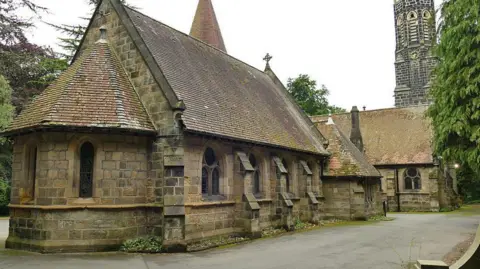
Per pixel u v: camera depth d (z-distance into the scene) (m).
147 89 16.77
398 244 17.12
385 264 12.83
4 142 32.12
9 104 32.72
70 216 14.65
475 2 12.46
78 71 16.64
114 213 15.12
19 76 39.50
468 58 12.70
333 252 15.11
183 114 16.48
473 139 12.30
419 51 74.56
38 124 14.39
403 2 77.12
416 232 21.52
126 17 18.22
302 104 60.12
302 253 14.88
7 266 11.99
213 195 18.22
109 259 13.33
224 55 27.61
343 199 29.22
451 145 13.70
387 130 45.88
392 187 42.62
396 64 77.31
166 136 15.80
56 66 35.53
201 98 19.05
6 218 30.55
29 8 35.97
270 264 12.76
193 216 16.45
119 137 15.62
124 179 15.52
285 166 25.08
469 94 12.69
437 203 40.47
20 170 16.34
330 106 66.12
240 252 15.09
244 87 25.81
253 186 20.97
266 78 33.00
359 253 14.89
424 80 73.69
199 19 36.50
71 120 14.68
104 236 14.90
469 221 28.48
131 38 17.73
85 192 15.15
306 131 29.89
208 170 18.03
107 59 17.55
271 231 21.02
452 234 20.53
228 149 18.92
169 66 18.72
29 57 39.41
